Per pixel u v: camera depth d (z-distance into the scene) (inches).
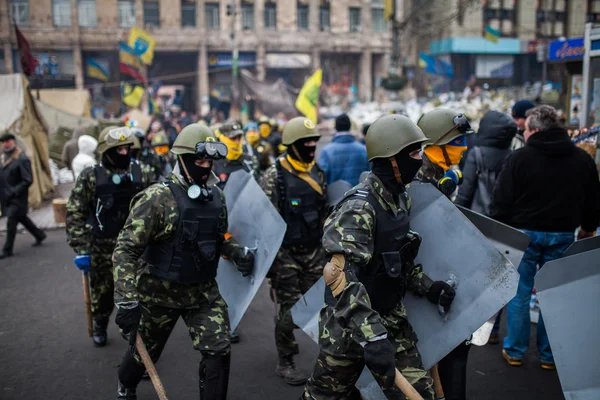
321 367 108.9
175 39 1535.4
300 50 1669.5
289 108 1133.7
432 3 1518.2
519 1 1705.2
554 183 161.3
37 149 528.1
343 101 1614.2
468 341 119.8
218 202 132.6
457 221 116.3
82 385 169.9
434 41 1733.5
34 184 501.4
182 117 1072.2
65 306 247.6
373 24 1727.4
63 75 1455.5
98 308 196.5
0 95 502.6
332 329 106.2
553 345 101.1
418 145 107.2
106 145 183.0
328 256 103.8
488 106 895.1
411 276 117.7
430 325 118.1
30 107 520.7
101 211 187.0
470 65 1708.9
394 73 979.3
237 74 1183.6
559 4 1723.7
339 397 110.5
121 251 122.0
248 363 185.2
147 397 161.0
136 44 1245.1
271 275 172.6
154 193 125.7
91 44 1467.8
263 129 396.5
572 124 270.7
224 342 125.4
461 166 288.8
